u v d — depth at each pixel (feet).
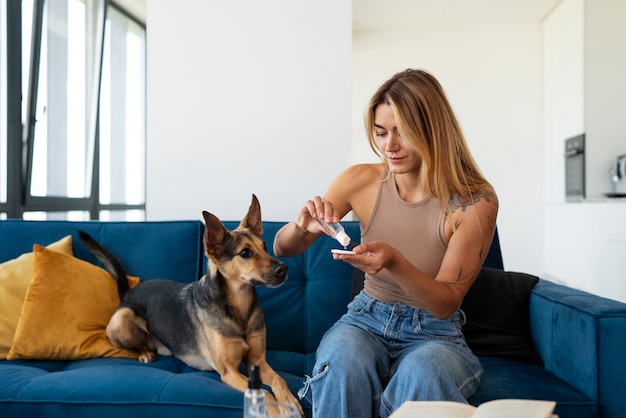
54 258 6.42
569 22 17.06
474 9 18.75
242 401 4.84
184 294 6.47
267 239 7.20
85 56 15.60
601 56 15.79
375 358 4.56
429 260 4.91
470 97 20.42
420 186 4.99
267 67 8.69
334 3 8.64
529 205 20.18
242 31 8.68
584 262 15.12
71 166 15.07
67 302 6.27
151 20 8.71
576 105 16.48
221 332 5.78
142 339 6.63
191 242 7.29
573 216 16.02
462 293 4.48
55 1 13.82
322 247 7.20
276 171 8.70
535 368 5.65
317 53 8.68
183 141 8.71
